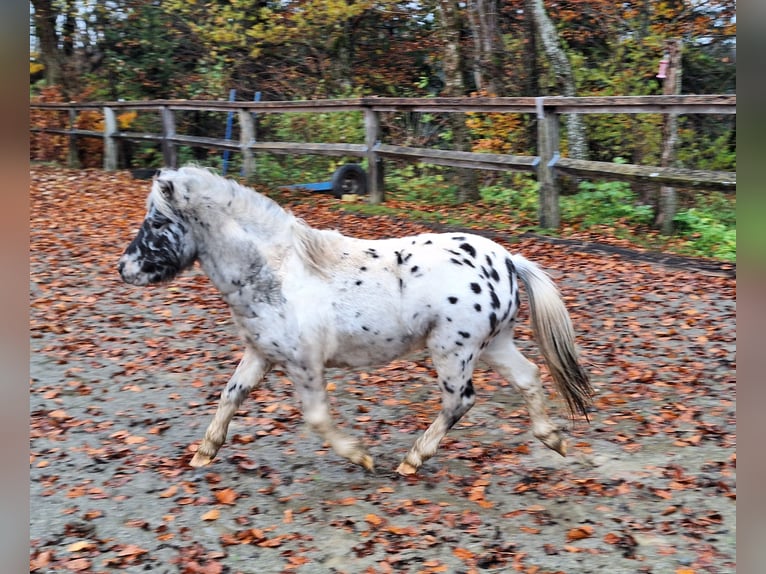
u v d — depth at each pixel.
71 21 19.11
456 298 4.38
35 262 9.29
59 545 3.98
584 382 4.70
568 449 4.97
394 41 17.73
